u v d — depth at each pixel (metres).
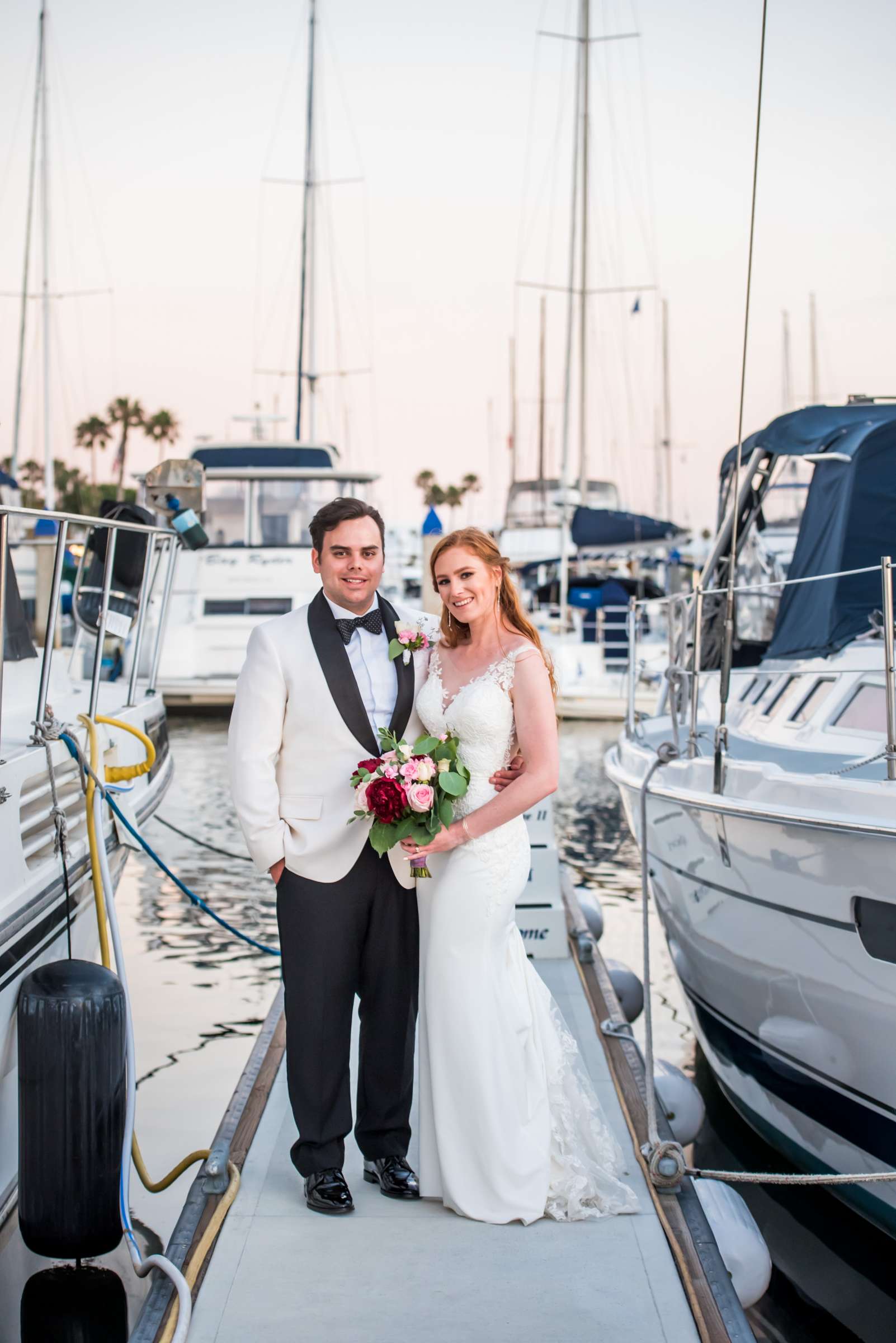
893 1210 3.96
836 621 5.14
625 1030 4.40
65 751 3.79
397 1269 2.81
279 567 17.70
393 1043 3.19
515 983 3.12
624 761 6.52
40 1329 3.23
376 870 3.07
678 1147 3.26
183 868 9.82
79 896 3.91
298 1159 3.13
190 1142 4.78
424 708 3.07
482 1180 3.04
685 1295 2.70
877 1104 3.89
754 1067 4.81
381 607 3.16
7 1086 3.31
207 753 15.59
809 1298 3.92
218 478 17.86
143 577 5.15
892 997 3.58
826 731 4.87
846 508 5.11
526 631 3.06
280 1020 4.71
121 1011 3.11
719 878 4.47
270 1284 2.75
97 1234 3.07
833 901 3.71
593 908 6.81
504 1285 2.75
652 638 21.27
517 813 2.93
